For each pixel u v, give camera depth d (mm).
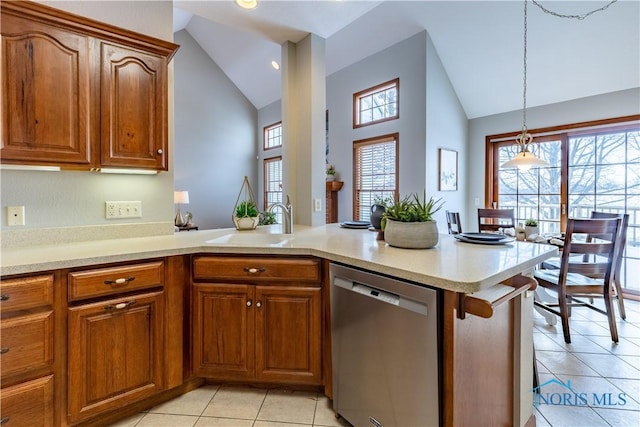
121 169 1879
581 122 3793
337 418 1655
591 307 2715
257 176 7816
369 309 1421
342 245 1796
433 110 4199
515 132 4344
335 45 4840
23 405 1331
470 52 4062
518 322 1468
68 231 1882
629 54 3277
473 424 1243
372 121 4801
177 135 6711
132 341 1618
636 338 2607
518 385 1476
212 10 2342
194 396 1848
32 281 1336
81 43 1670
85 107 1687
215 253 1824
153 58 1909
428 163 4160
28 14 1527
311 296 1747
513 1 3424
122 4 1998
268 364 1803
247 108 7648
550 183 4164
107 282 1519
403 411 1287
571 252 2523
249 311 1804
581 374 2084
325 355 1743
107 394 1545
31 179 1772
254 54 6258
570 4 3209
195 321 1836
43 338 1367
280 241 1947
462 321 1172
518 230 3252
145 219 2154
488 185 4648
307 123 2736
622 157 3627
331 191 5363
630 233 3604
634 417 1680
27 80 1540
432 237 1653
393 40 4371
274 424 1615
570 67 3629
